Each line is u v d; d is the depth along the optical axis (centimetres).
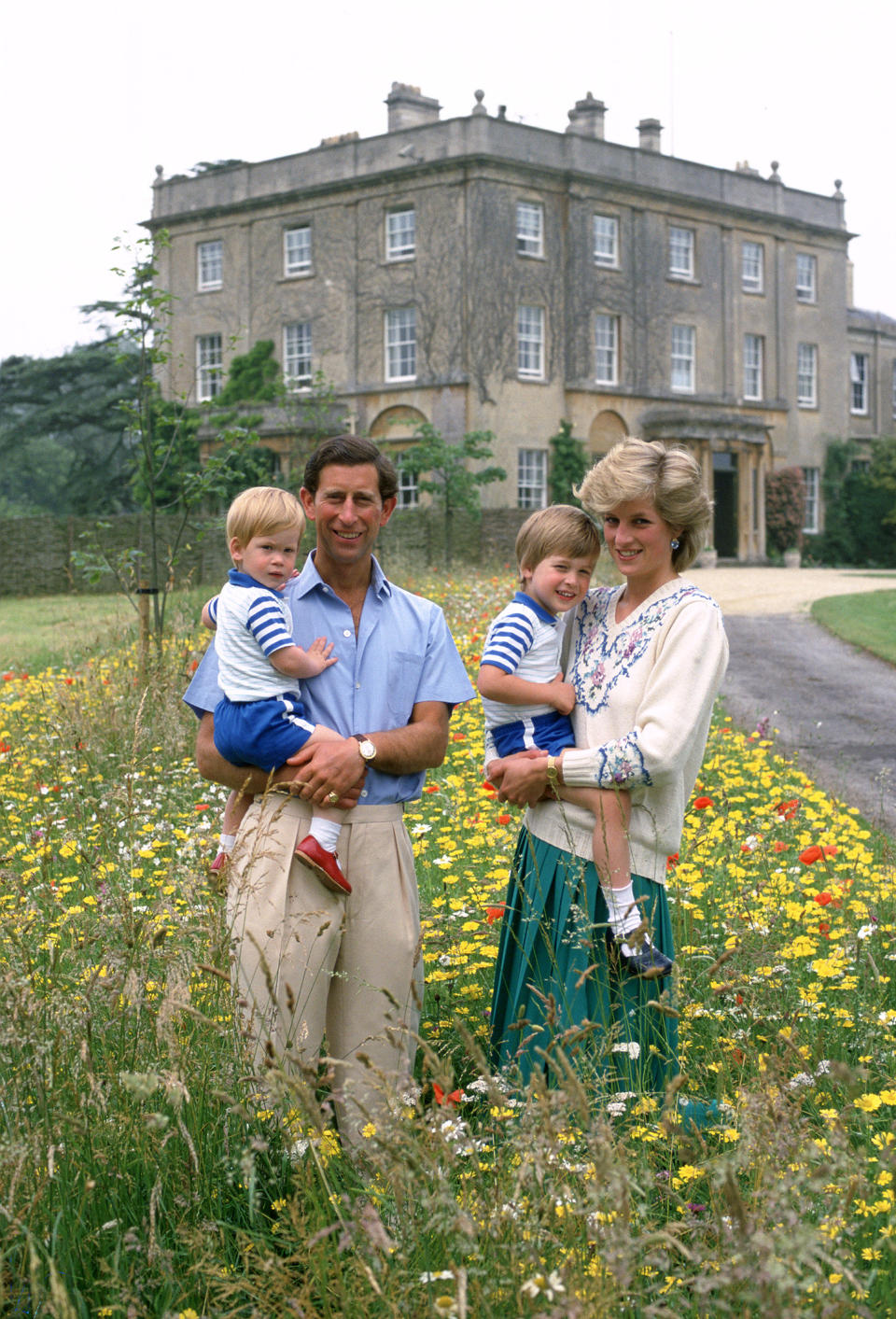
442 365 3147
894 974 369
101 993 265
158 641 933
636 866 300
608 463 298
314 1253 205
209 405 1046
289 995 229
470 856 496
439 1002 357
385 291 3228
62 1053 247
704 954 366
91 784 609
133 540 2597
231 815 324
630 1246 184
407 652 316
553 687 310
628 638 303
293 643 303
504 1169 216
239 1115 245
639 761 285
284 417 3203
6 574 2644
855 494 4222
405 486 3209
